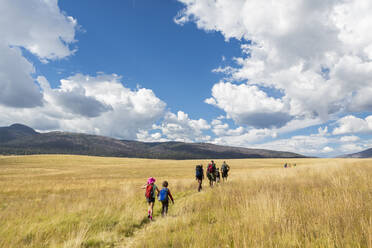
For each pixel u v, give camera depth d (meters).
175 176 37.34
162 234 4.54
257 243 3.37
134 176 38.62
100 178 34.03
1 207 9.84
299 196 6.09
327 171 12.98
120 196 11.00
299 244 3.27
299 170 16.77
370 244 2.88
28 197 13.48
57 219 6.54
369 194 5.43
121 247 4.65
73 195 13.18
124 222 6.37
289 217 4.27
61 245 4.65
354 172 11.49
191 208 7.32
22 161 80.94
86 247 4.67
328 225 3.60
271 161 102.44
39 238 4.98
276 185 9.47
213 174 14.95
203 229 4.40
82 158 103.38
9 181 26.62
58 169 59.91
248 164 82.31
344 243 3.14
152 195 7.34
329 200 4.90
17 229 5.65
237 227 4.09
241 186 10.73
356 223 3.68
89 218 6.76
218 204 7.23
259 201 5.38
